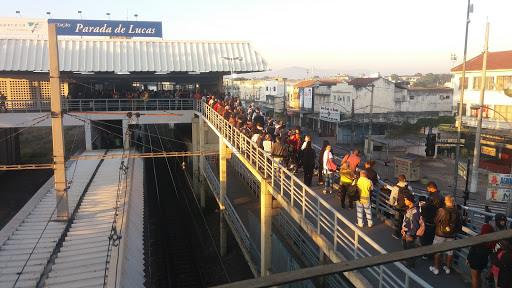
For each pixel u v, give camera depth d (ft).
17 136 122.62
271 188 44.52
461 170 101.60
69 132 196.24
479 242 6.72
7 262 44.55
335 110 170.50
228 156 68.39
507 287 19.17
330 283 39.32
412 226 25.95
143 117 98.43
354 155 39.24
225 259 66.85
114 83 134.72
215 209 87.04
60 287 39.17
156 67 99.81
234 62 105.40
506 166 112.37
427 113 172.45
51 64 54.13
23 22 110.83
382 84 172.86
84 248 47.50
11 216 66.74
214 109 75.41
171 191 104.68
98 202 63.21
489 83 127.75
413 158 109.09
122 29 115.75
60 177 55.47
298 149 49.75
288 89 248.11
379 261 6.07
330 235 32.24
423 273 25.95
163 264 66.49
